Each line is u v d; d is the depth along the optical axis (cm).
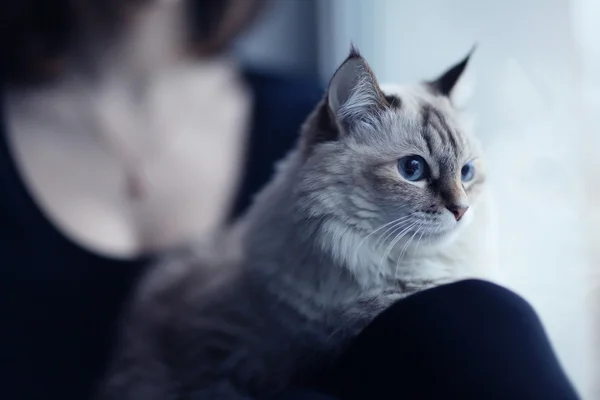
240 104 82
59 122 76
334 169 54
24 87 76
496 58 66
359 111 56
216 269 65
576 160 62
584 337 58
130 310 66
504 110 65
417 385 43
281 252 55
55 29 76
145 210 75
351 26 91
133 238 74
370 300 52
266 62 111
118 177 75
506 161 63
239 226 68
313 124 57
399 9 80
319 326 53
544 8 63
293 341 53
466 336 43
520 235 61
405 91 60
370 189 54
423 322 44
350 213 54
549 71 63
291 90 83
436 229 54
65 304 68
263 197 60
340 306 52
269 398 49
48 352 67
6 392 66
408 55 79
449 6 73
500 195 63
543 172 62
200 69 82
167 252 70
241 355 55
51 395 66
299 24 109
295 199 55
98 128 76
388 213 54
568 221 61
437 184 55
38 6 75
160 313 63
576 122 62
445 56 74
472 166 58
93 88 77
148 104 78
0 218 69
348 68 55
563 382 42
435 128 56
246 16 85
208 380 56
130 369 62
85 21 76
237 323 57
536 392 41
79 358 67
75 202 73
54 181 73
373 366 45
